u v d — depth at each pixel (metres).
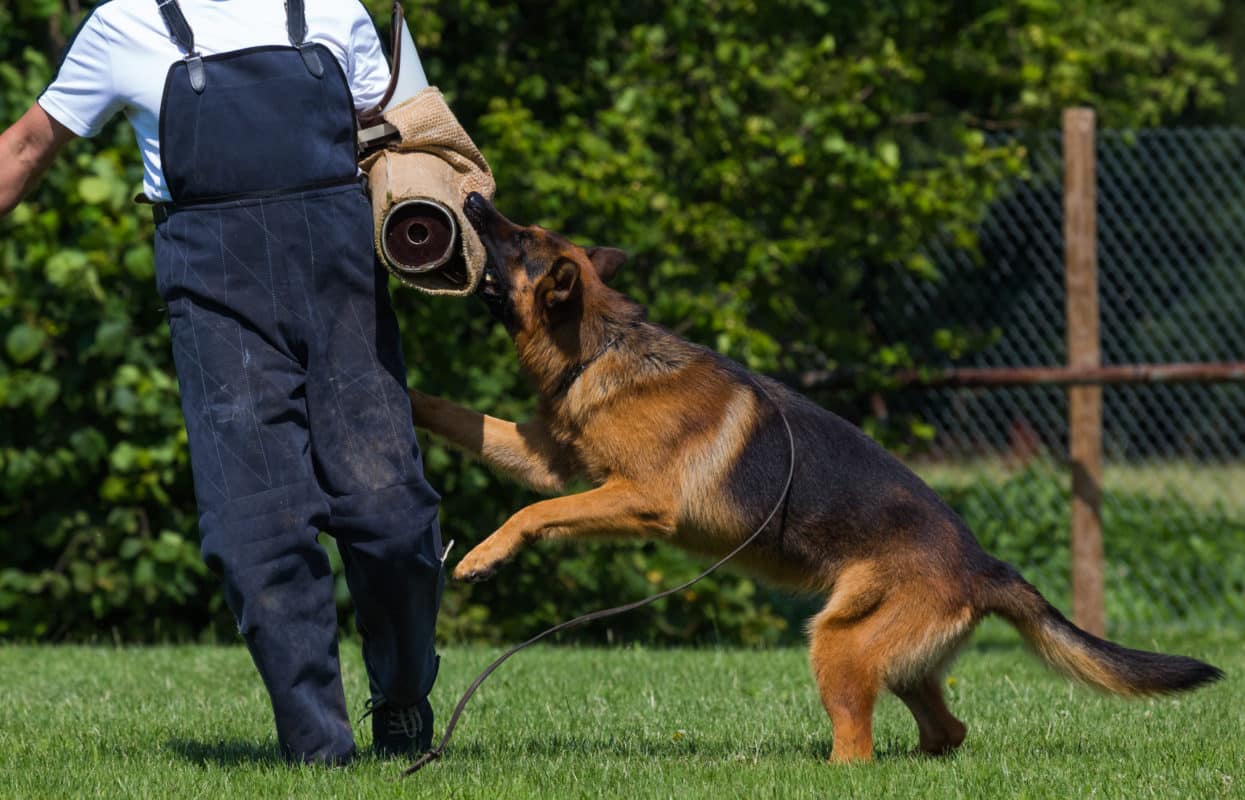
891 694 6.25
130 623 11.84
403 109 5.27
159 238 4.91
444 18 12.01
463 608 11.86
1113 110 15.71
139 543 10.93
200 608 12.02
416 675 5.34
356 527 4.94
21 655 9.91
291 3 4.97
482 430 6.31
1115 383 11.34
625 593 11.88
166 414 10.68
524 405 11.47
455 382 11.30
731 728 6.82
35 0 10.57
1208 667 5.87
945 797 4.81
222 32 4.85
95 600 11.15
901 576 5.93
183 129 4.75
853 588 5.94
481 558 5.68
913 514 6.04
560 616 11.96
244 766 5.22
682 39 11.83
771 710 7.34
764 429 6.20
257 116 4.77
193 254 4.80
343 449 4.95
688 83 12.22
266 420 4.82
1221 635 12.34
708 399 6.18
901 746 6.55
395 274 5.08
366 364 4.97
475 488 11.42
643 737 6.54
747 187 12.20
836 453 6.20
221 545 4.81
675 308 11.29
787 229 12.13
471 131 12.24
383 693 5.50
